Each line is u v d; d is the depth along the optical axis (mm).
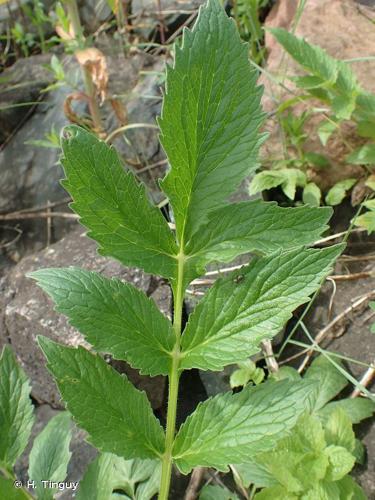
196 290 358
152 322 163
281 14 450
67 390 154
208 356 159
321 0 439
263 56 445
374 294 338
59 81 471
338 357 317
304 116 373
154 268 159
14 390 207
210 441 160
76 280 156
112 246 153
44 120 500
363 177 378
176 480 309
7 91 521
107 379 159
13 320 360
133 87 491
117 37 540
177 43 141
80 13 569
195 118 146
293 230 155
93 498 210
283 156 390
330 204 372
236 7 458
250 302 155
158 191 428
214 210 156
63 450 238
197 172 153
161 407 341
